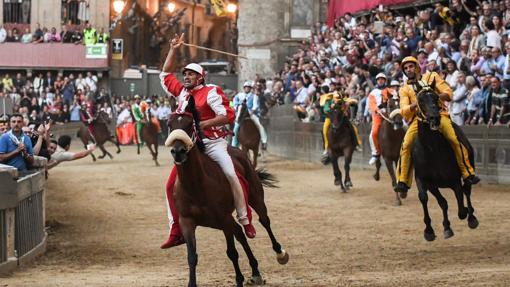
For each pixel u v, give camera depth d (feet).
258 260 37.42
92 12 157.17
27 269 35.91
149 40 175.63
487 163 62.64
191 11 197.36
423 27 81.92
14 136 43.45
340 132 61.31
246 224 29.73
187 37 194.39
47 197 61.77
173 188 29.14
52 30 151.43
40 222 40.88
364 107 79.61
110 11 158.10
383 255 37.60
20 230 36.81
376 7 100.37
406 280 29.50
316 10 139.44
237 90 145.38
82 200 60.03
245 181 30.37
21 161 43.19
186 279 32.40
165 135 137.39
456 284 27.86
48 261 38.19
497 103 61.98
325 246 40.86
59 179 74.43
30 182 38.14
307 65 98.84
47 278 33.14
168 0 183.01
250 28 140.15
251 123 78.48
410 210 51.75
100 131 99.50
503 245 38.70
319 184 67.51
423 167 37.35
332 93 64.18
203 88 29.25
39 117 129.18
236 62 150.71
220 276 33.30
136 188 66.95
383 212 51.60
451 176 36.99
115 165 90.74
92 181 72.43
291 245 41.42
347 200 57.52
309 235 44.32
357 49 87.92
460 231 43.47
